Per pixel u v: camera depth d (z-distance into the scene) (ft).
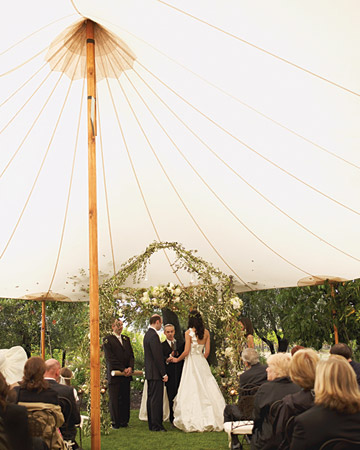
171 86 18.75
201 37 15.31
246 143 19.84
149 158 22.77
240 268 27.81
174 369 24.18
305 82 15.65
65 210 24.41
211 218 24.93
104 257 27.71
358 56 13.88
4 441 8.26
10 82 18.03
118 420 23.03
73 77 19.04
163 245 23.86
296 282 27.32
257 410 11.54
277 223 23.58
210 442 19.27
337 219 21.85
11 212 23.35
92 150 16.47
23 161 21.48
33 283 27.61
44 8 15.05
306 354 10.40
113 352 23.03
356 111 16.06
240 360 22.40
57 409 11.16
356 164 18.44
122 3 14.39
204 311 23.08
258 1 12.87
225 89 17.56
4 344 33.30
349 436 7.88
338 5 12.32
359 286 25.90
